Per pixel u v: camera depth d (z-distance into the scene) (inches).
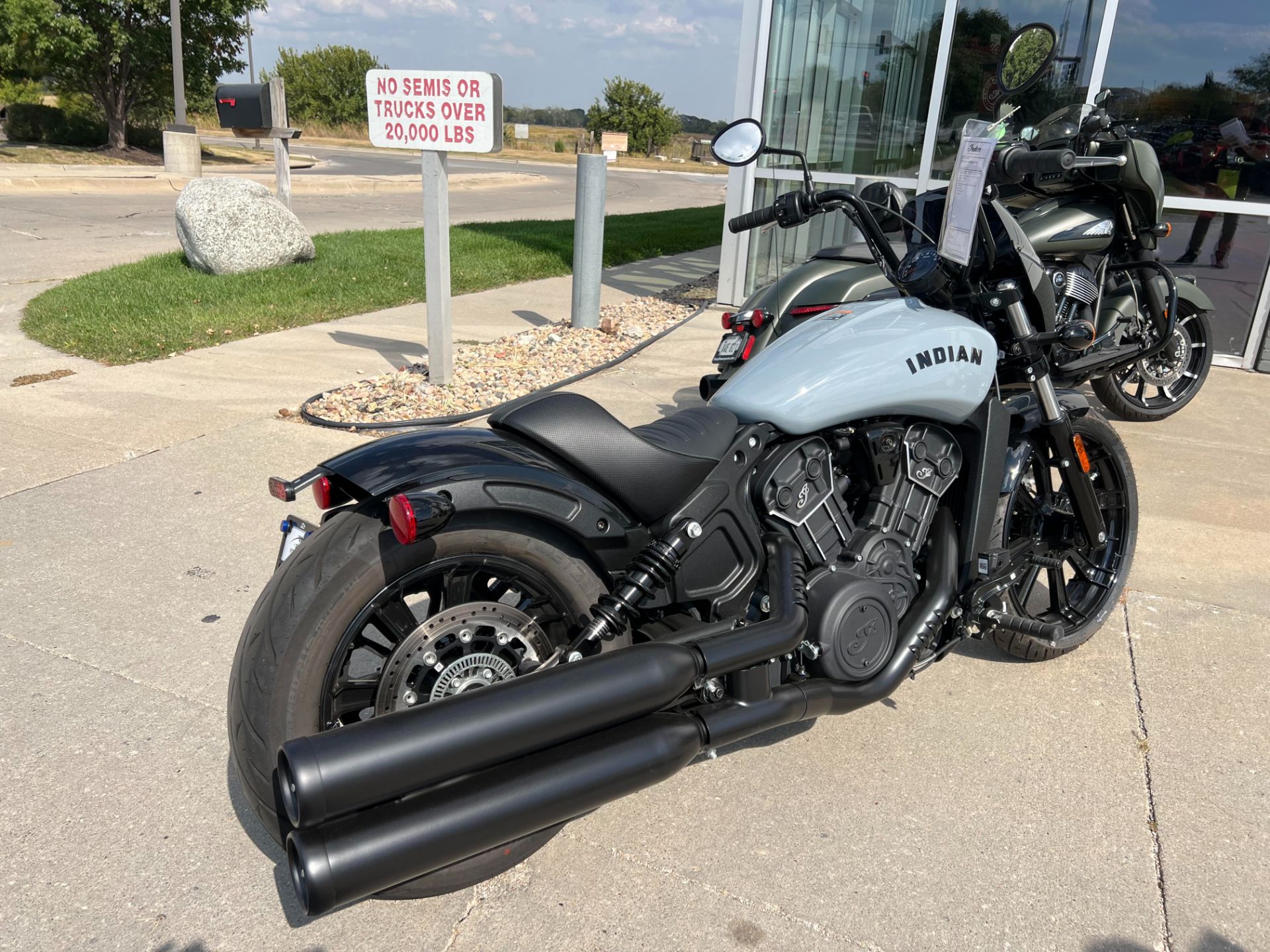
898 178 328.2
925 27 311.0
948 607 103.6
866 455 100.4
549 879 87.7
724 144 108.3
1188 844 94.7
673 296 396.8
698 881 87.7
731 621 90.1
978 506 106.0
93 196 700.0
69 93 1169.4
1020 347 107.2
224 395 226.2
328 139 2003.0
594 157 297.0
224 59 1101.7
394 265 408.5
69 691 112.3
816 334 99.6
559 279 426.6
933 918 84.2
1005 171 102.5
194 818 93.3
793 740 109.8
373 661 117.9
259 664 74.6
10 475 173.6
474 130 216.5
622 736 78.4
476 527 81.2
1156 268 190.4
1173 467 203.6
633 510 87.7
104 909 82.0
